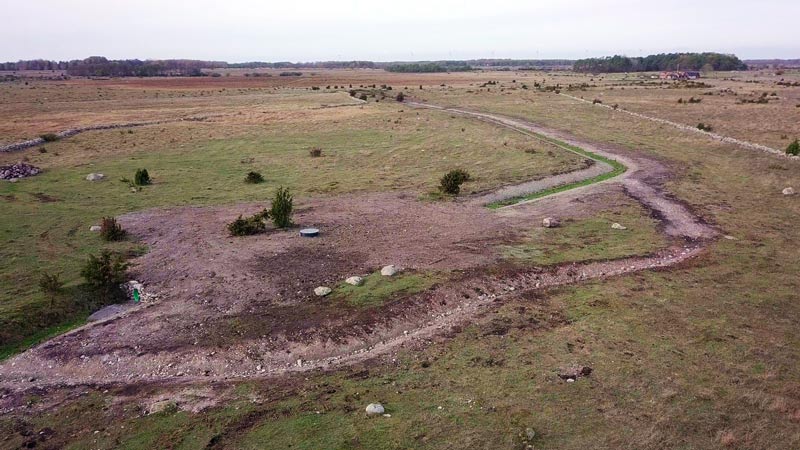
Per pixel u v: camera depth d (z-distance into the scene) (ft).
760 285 67.56
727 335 54.70
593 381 46.57
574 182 124.36
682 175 128.16
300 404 44.09
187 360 51.19
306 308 60.49
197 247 81.30
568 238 85.05
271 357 51.96
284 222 91.09
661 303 62.34
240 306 61.41
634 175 128.36
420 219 96.12
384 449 38.22
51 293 63.21
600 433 39.83
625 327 56.49
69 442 40.06
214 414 43.01
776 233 88.38
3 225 92.68
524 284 68.80
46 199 111.34
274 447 38.70
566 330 56.08
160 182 127.44
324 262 74.18
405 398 44.70
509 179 125.90
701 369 48.44
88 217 98.17
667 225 92.32
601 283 68.69
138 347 53.16
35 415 43.65
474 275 69.26
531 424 40.88
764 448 38.47
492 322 58.23
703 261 75.72
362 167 144.15
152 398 45.60
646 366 48.85
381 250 79.00
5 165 139.03
